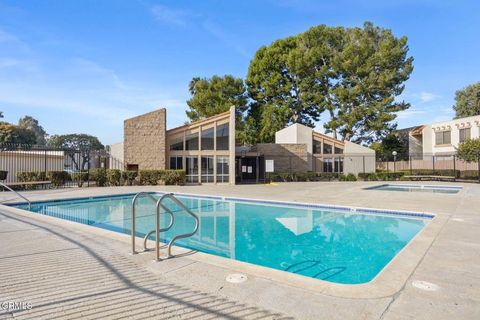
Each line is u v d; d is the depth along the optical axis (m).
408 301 3.12
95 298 3.29
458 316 2.80
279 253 6.87
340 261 6.27
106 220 10.65
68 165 28.44
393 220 9.85
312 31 36.72
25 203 12.48
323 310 2.93
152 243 5.71
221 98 37.72
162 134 23.25
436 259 4.54
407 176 26.59
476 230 6.57
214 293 3.37
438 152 33.94
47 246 5.42
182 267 4.26
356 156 29.80
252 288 3.49
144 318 2.84
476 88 43.72
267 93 38.53
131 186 20.89
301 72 36.75
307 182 25.70
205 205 13.70
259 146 28.72
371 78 33.38
